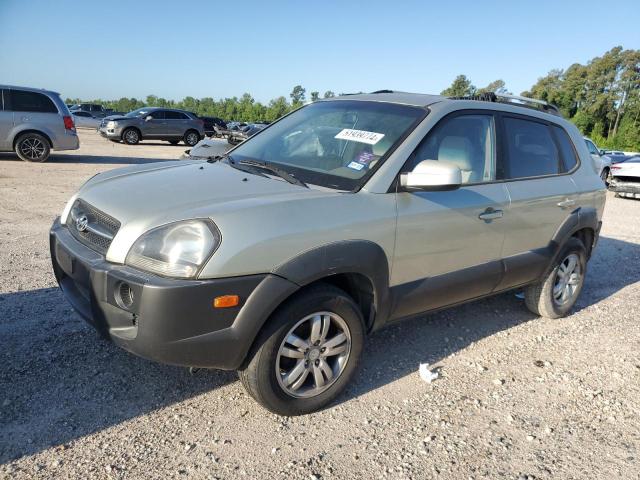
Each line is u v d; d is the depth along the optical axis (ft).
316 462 8.52
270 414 9.70
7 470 7.77
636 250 25.07
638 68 246.06
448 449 9.11
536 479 8.54
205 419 9.40
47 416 9.09
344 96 13.66
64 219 10.54
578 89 268.82
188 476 7.98
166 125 74.69
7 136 41.57
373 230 9.70
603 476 8.73
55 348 11.33
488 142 12.55
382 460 8.70
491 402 10.72
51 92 42.70
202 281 7.91
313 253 8.79
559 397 11.12
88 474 7.83
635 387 11.75
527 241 13.39
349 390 10.74
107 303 8.27
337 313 9.55
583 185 15.12
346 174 10.31
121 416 9.29
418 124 11.03
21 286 14.65
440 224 10.89
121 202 9.16
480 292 12.66
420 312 11.44
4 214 23.32
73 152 55.21
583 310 16.58
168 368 10.91
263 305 8.37
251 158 11.91
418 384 11.20
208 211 8.34
